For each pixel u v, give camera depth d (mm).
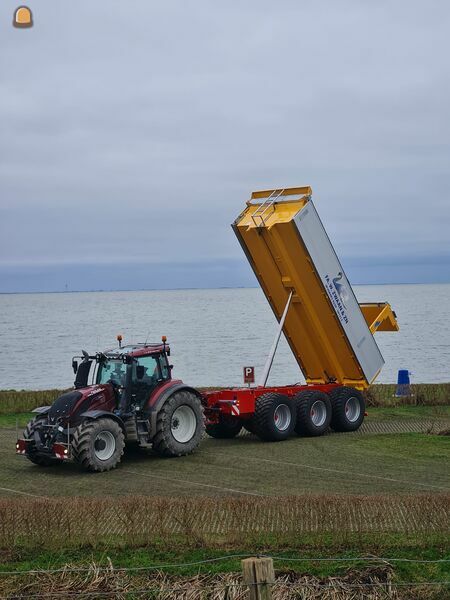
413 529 12539
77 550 11906
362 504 12992
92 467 17250
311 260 21234
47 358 65375
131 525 12477
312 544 11977
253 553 11703
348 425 22406
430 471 17141
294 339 23281
